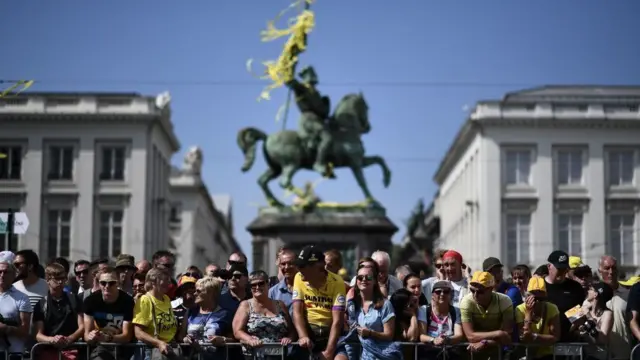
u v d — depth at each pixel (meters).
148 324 22.77
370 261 22.52
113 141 102.12
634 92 110.81
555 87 112.50
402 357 22.39
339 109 60.31
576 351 22.62
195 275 27.56
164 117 108.31
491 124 102.94
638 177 102.25
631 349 23.94
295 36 59.34
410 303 22.84
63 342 22.66
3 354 23.06
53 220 101.19
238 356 22.72
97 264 27.69
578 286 24.61
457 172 123.25
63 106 100.88
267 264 60.06
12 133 99.94
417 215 99.94
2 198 99.56
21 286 24.69
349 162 59.84
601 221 101.88
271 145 60.00
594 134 102.56
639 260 101.50
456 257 24.69
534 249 101.88
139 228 101.88
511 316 22.66
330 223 59.78
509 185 102.69
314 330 22.73
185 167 144.75
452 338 22.38
